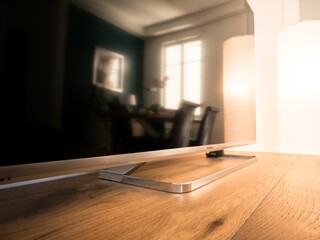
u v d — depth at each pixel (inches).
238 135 46.9
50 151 15.1
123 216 13.5
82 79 17.4
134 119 22.3
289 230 11.4
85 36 17.8
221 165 34.8
